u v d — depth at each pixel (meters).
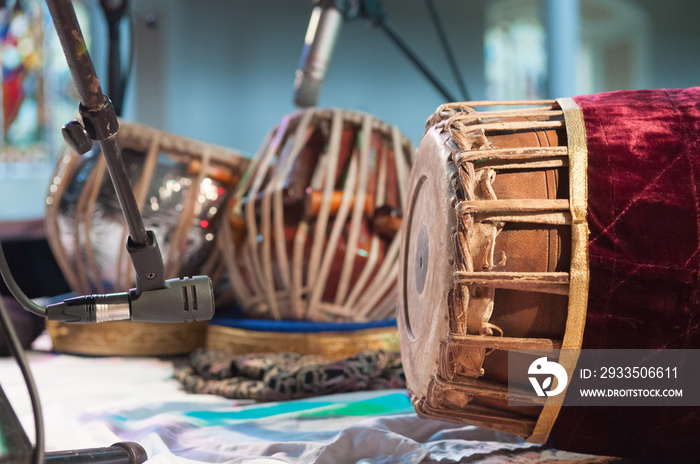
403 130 7.86
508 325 1.05
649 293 1.01
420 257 1.26
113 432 1.43
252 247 2.18
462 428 1.42
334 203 2.10
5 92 6.65
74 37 0.82
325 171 2.16
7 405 0.86
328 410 1.55
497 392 1.07
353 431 1.26
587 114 1.10
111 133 0.92
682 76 8.80
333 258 2.12
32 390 0.80
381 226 2.14
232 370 1.88
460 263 1.02
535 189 1.05
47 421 1.43
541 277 1.01
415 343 1.24
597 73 8.82
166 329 2.33
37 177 6.69
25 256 3.32
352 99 7.71
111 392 1.83
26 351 2.48
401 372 1.86
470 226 1.02
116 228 2.25
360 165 2.16
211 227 2.34
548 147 1.07
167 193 2.26
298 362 1.91
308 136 2.24
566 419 1.10
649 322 1.01
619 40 8.80
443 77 7.92
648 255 1.01
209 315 1.08
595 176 1.03
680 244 1.01
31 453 0.82
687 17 8.71
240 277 2.30
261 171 2.26
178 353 2.35
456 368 1.05
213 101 7.24
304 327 2.05
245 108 7.39
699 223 1.01
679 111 1.10
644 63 8.66
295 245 2.12
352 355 2.02
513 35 8.23
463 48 7.92
